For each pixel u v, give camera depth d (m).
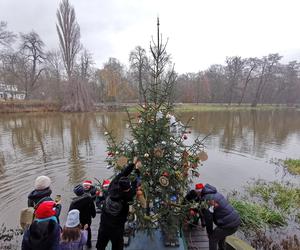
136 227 3.91
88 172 9.46
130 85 48.84
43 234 2.72
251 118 32.25
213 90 66.06
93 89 51.16
